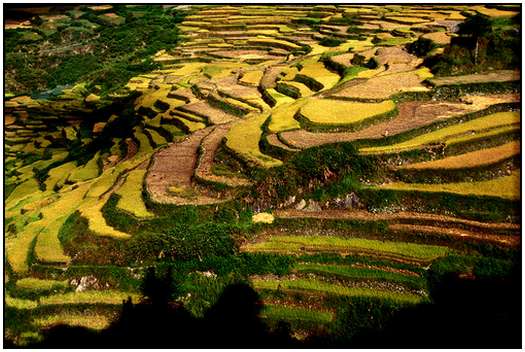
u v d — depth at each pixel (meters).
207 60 104.69
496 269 29.92
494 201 33.84
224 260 34.69
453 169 36.84
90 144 73.12
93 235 39.06
